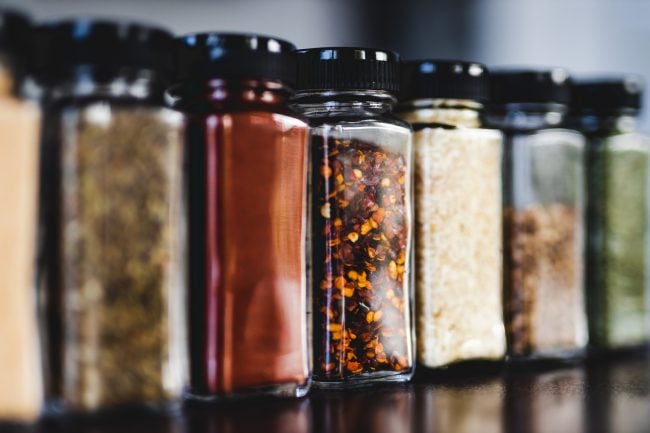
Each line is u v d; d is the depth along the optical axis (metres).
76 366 0.40
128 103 0.40
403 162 0.46
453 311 0.47
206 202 0.42
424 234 0.47
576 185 0.51
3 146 0.40
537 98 0.50
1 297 0.40
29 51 0.40
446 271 0.47
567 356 0.51
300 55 0.45
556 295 0.50
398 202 0.46
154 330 0.40
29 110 0.40
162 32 0.41
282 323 0.43
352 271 0.45
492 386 0.46
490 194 0.48
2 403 0.40
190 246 0.42
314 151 0.45
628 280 0.53
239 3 0.90
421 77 0.47
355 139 0.45
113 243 0.40
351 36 0.93
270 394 0.43
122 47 0.40
